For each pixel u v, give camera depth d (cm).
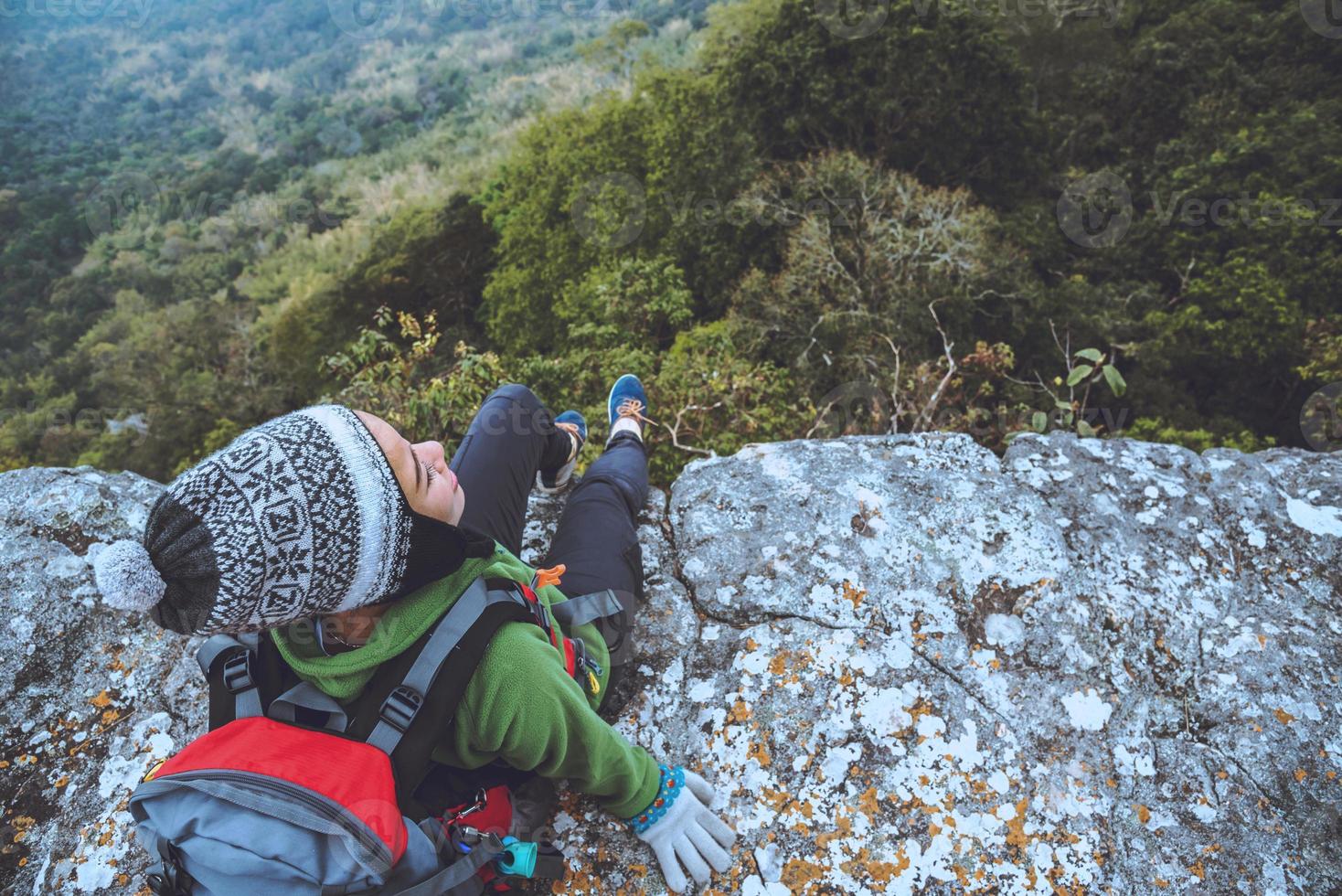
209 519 69
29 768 138
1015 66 2477
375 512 75
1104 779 137
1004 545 159
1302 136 2386
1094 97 2869
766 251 2283
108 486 169
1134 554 161
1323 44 2695
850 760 135
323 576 73
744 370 1067
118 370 4206
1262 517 167
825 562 157
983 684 144
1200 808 135
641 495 160
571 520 144
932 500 167
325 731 84
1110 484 171
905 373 988
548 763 100
